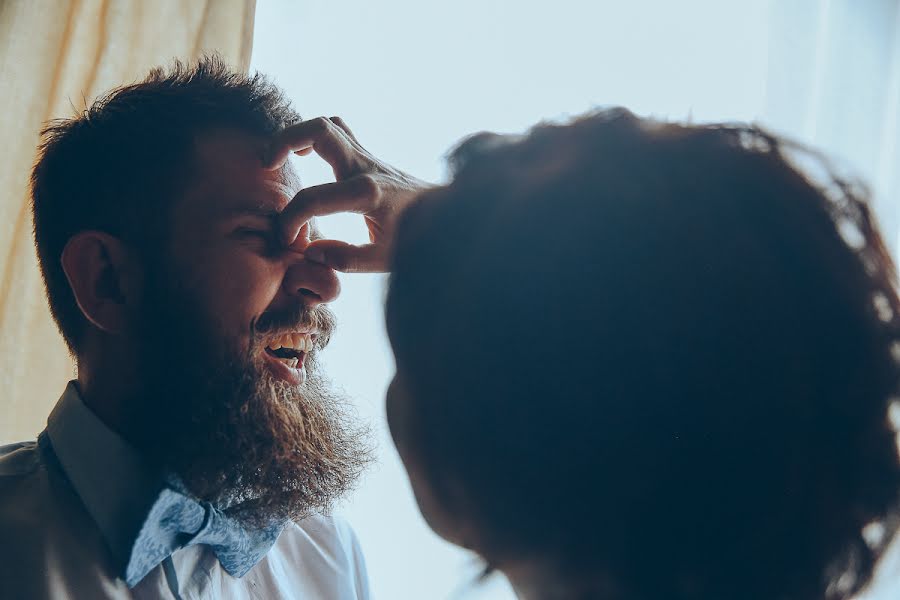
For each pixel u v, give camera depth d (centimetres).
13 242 153
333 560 99
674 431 37
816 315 37
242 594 87
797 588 37
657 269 38
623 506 37
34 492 78
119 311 84
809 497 37
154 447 81
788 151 42
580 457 38
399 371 42
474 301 39
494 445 39
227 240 85
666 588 37
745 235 38
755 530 36
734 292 37
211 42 156
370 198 83
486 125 162
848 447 37
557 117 47
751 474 37
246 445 82
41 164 90
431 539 150
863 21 170
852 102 167
